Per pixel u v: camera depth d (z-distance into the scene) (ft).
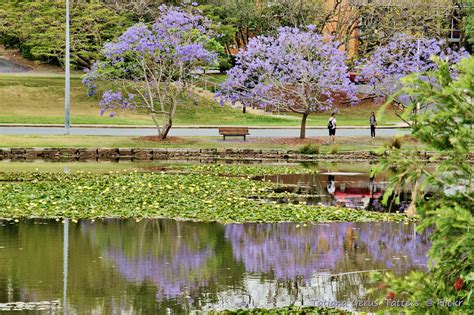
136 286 53.67
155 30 155.43
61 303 49.65
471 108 28.58
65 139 154.81
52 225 73.97
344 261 60.95
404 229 74.38
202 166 128.77
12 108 210.18
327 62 163.02
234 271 57.82
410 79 28.91
